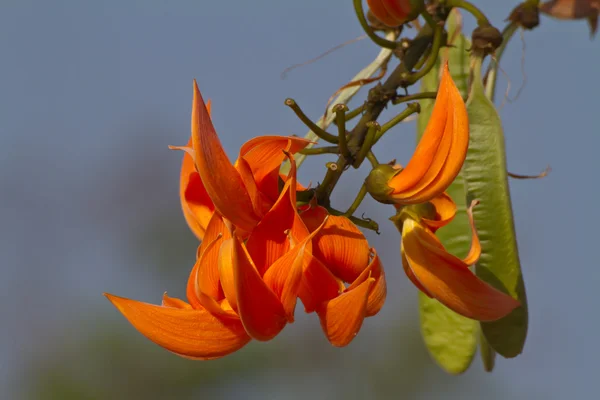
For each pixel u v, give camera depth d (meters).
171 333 1.35
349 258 1.36
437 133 1.36
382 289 1.36
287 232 1.34
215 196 1.34
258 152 1.35
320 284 1.35
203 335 1.35
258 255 1.34
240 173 1.35
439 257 1.37
